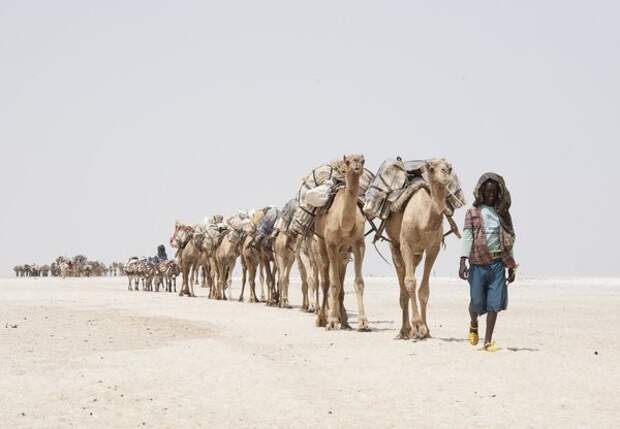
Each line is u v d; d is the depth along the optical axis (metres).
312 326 19.36
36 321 20.27
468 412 9.16
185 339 16.30
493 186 13.29
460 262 13.44
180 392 10.45
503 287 13.42
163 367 12.35
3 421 8.88
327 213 18.50
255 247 30.25
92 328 18.47
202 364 12.64
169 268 43.38
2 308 25.48
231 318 22.09
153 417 9.12
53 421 8.90
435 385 10.66
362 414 9.20
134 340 16.02
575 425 8.49
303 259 25.20
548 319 22.38
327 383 11.02
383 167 16.03
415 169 15.97
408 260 15.38
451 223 15.91
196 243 36.84
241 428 8.63
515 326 19.78
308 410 9.41
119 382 11.11
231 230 33.28
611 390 10.24
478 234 13.27
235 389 10.63
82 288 47.91
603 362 12.55
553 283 58.59
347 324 18.77
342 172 18.16
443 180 14.46
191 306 27.92
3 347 14.70
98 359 13.19
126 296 36.00
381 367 12.20
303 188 20.02
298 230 19.33
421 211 14.98
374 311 25.67
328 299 19.59
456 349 13.89
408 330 16.08
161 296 36.59
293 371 12.02
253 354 13.80
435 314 24.25
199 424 8.81
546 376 11.19
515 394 10.02
